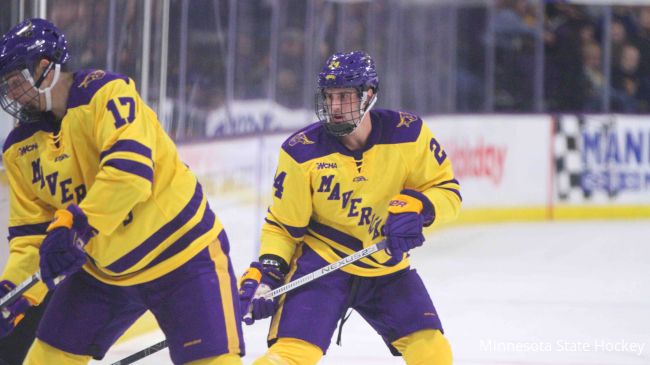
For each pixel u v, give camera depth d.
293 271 9.58
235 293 8.45
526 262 24.22
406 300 9.46
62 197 8.04
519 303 19.02
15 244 8.40
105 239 7.99
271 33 20.27
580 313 18.08
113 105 7.68
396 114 9.45
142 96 14.82
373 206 9.34
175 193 8.10
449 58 31.11
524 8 32.78
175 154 8.20
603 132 32.94
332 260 9.53
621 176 33.12
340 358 14.24
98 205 7.52
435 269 23.05
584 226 31.11
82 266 8.34
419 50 28.89
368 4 25.39
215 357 8.12
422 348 9.36
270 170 20.36
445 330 16.45
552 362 14.25
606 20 33.66
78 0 13.34
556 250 26.22
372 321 9.78
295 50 21.59
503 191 31.81
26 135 8.07
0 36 12.36
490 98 32.12
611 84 33.94
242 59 18.91
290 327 9.10
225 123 18.09
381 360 14.16
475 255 25.25
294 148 9.28
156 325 15.90
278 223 9.55
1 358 10.36
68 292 8.42
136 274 8.19
